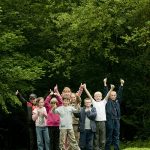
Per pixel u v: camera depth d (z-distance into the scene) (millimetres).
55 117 19812
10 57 29484
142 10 27516
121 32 28891
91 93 32719
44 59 32844
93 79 32281
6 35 27469
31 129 20359
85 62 31625
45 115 19078
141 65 30594
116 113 19812
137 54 30500
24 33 32656
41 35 32219
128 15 28062
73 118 19891
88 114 19031
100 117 19250
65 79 34125
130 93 31797
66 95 18609
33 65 30234
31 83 31953
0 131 36562
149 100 31375
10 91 28453
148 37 26797
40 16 32719
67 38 30250
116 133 19844
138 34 26234
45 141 19266
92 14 28359
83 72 32219
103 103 19453
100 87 32281
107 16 28203
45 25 32844
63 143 18500
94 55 31281
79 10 29109
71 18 29016
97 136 19297
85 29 28875
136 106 31844
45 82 34562
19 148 37062
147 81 31703
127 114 33094
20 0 31828
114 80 31938
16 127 36844
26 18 31953
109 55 29047
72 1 33094
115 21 28219
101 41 28641
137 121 31328
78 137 19969
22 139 37375
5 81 28672
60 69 32531
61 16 29188
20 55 30391
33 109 20172
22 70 28188
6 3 31234
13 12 30359
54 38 33406
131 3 27688
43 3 32969
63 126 18500
